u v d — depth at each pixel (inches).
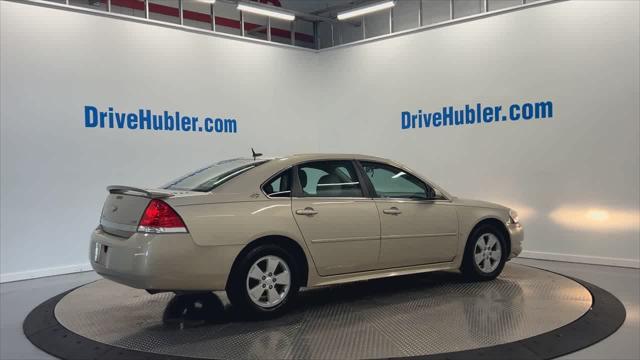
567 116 282.5
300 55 386.6
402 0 440.5
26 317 186.7
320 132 397.1
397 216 198.1
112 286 231.5
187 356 139.5
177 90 318.7
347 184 193.3
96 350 146.6
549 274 246.1
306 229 176.7
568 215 283.3
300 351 142.6
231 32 443.8
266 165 181.6
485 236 229.0
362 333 157.5
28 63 258.5
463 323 166.6
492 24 309.9
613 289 217.0
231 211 164.2
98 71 283.3
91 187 280.4
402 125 354.3
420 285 223.0
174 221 154.5
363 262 189.8
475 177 319.9
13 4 253.9
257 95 362.0
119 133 291.9
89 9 279.1
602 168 272.1
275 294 172.7
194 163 327.3
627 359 137.6
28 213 258.7
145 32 303.4
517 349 143.1
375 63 366.6
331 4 475.2
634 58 261.6
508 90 304.2
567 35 281.6
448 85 330.6
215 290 161.0
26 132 258.2
